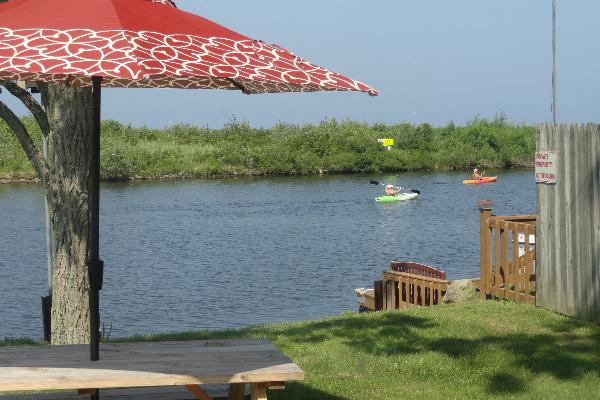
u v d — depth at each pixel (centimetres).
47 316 1323
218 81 792
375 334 1127
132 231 4278
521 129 9700
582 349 1014
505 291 1374
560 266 1230
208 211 5184
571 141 1199
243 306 2439
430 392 855
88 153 1064
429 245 3734
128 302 2530
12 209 5247
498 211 5050
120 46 515
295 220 4697
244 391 666
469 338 1085
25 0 599
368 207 5362
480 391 859
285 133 8881
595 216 1155
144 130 9231
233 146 8369
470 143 9125
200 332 1230
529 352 1000
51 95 1049
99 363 591
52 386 546
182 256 3488
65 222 1059
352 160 8450
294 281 2872
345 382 895
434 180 7488
